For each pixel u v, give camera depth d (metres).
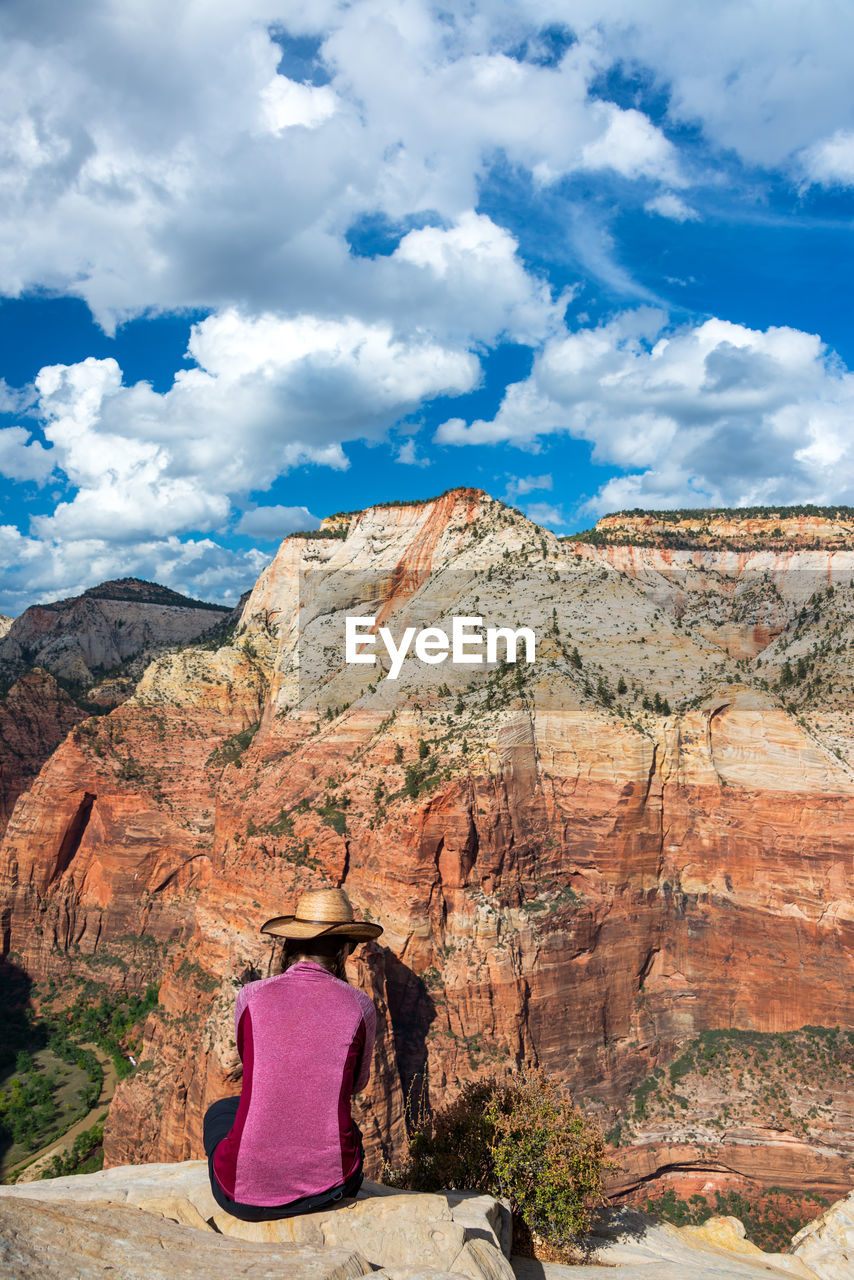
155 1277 4.92
